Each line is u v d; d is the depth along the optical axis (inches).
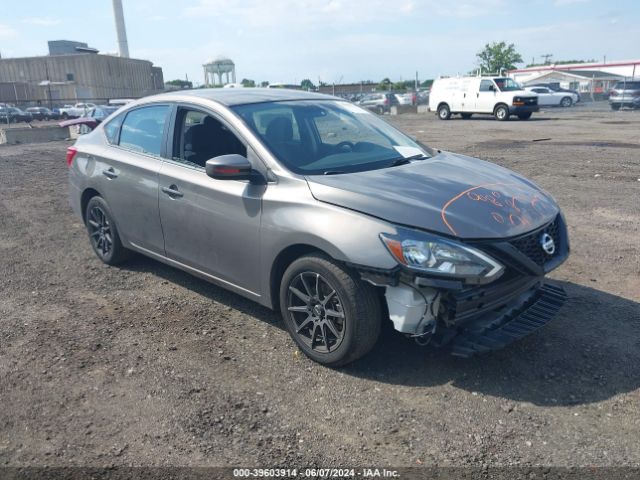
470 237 128.5
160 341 160.6
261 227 150.4
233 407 128.8
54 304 187.9
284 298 150.3
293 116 175.2
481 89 1044.5
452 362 146.3
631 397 130.6
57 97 2527.1
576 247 237.8
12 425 122.9
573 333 161.2
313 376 141.5
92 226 225.9
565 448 113.9
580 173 403.9
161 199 181.5
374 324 136.0
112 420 124.4
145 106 201.2
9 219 308.5
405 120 1122.7
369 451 114.0
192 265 178.7
